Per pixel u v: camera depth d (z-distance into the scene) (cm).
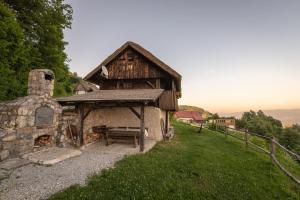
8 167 680
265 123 7069
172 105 1382
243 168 782
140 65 1443
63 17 2006
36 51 1733
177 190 517
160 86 1441
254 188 582
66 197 462
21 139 841
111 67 1495
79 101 981
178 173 650
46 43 1888
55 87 2248
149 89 1322
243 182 618
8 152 782
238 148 1220
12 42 1420
